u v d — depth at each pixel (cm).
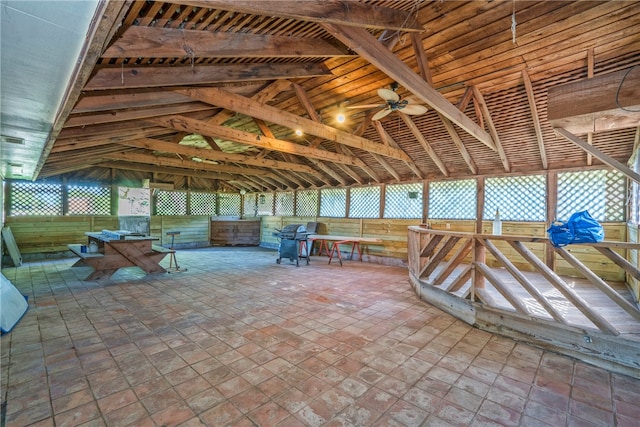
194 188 1091
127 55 200
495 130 485
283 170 948
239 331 324
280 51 279
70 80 185
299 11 197
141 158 659
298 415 192
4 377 231
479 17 291
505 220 607
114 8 120
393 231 775
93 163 733
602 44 308
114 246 559
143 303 420
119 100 280
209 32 237
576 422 188
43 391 214
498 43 324
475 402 207
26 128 278
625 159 477
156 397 209
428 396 213
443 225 688
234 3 169
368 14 246
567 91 276
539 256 561
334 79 417
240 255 907
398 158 628
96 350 278
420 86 312
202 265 727
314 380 232
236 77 304
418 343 300
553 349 284
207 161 866
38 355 267
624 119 273
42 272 610
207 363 256
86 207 846
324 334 319
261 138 511
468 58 351
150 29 210
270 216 1138
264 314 379
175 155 814
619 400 211
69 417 187
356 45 242
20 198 744
